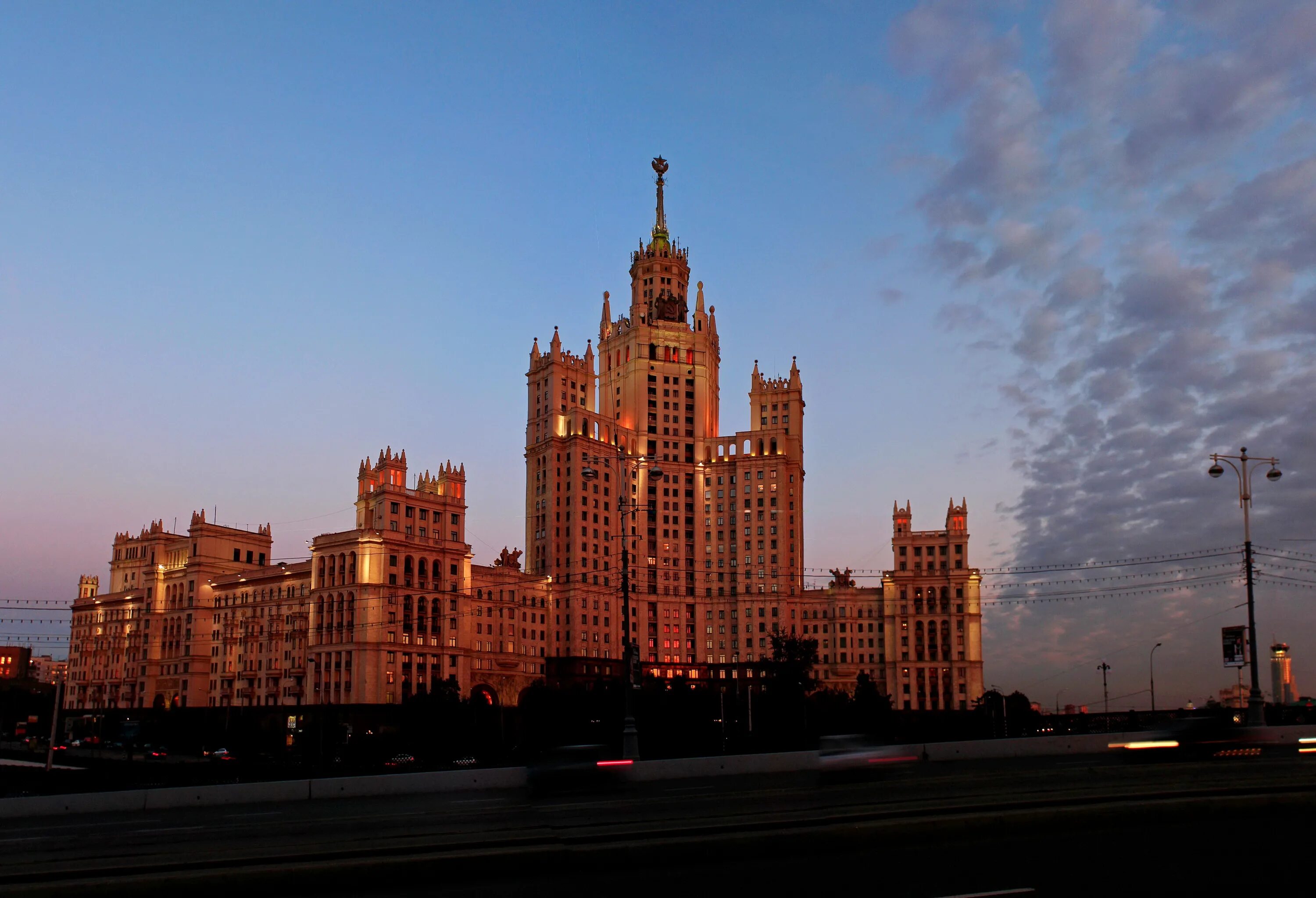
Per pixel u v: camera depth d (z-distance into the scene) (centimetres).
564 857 2670
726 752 10262
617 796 4762
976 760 6406
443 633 19350
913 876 2564
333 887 2523
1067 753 6794
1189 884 2473
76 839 3691
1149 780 4706
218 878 2475
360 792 5194
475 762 10838
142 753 17788
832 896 2381
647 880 2562
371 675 18050
